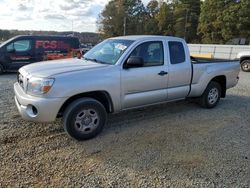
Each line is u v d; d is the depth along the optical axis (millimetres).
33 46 11867
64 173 3311
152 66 4988
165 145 4188
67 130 4141
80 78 4098
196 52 27406
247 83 10734
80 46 13297
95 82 4219
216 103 6535
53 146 4051
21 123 4918
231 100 7453
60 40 12625
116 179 3219
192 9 70125
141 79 4789
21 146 4004
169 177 3291
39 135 4426
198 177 3303
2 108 5840
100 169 3432
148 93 4977
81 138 4250
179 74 5426
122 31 75812
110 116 5520
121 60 4594
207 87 6203
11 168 3377
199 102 6371
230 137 4590
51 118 3959
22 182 3090
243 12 47062
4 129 4605
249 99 7633
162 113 5875
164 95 5266
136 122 5223
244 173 3416
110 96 4449
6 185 3023
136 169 3455
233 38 49344
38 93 3922
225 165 3605
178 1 70625
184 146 4168
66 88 3959
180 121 5371
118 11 75500
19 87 4492
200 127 5051
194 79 5793
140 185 3111
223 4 50844
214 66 6191
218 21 50312
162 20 71750
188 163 3635
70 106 4098
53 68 4309
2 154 3730
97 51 5297
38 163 3529
